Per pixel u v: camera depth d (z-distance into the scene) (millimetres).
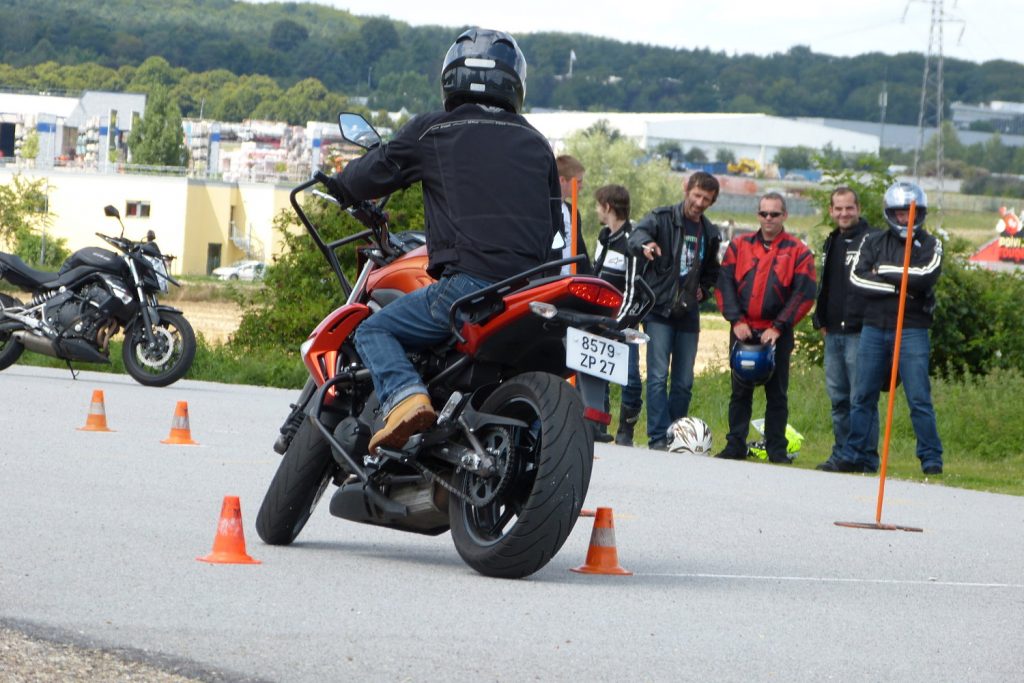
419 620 11055
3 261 33125
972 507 22719
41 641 9562
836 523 19359
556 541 12844
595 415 12828
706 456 29672
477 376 13430
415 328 13453
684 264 29797
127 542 13625
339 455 14016
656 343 30016
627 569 14414
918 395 27984
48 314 33219
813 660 10602
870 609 13000
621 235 29797
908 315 27703
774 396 29891
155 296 34219
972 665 10852
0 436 22078
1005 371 42938
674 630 11352
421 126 13719
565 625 11250
